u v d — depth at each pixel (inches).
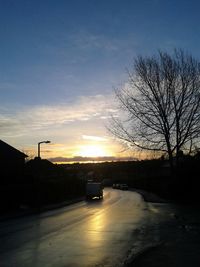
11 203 1573.6
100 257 569.3
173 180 2290.8
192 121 2245.3
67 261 540.1
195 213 1379.2
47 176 3570.4
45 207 1785.2
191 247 656.4
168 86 2222.0
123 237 779.4
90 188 2659.9
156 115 2245.3
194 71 2234.3
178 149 2284.7
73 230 898.1
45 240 738.2
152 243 701.3
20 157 2432.3
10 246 668.7
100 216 1280.8
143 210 1541.6
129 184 5644.7
